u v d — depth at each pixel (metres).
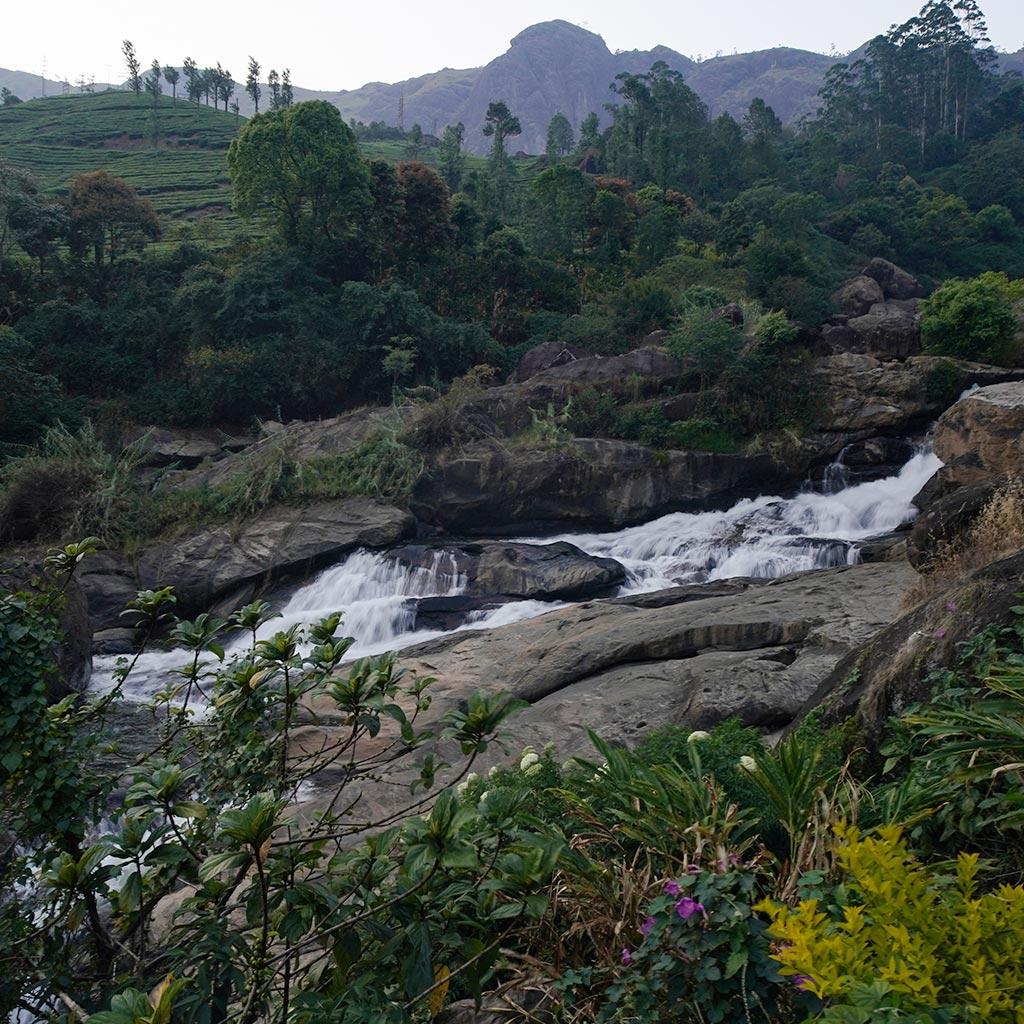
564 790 4.50
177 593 20.89
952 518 10.17
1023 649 4.31
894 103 119.75
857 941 2.09
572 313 45.22
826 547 19.20
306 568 21.69
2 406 33.72
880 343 31.92
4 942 3.16
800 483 25.75
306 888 2.77
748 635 10.98
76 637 14.76
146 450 34.38
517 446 25.19
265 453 26.00
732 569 19.61
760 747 4.38
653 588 19.42
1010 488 9.77
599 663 11.30
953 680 4.51
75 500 22.47
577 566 19.25
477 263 45.47
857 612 10.95
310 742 9.73
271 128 42.81
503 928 3.69
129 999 2.13
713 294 39.47
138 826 2.85
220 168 86.12
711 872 3.06
